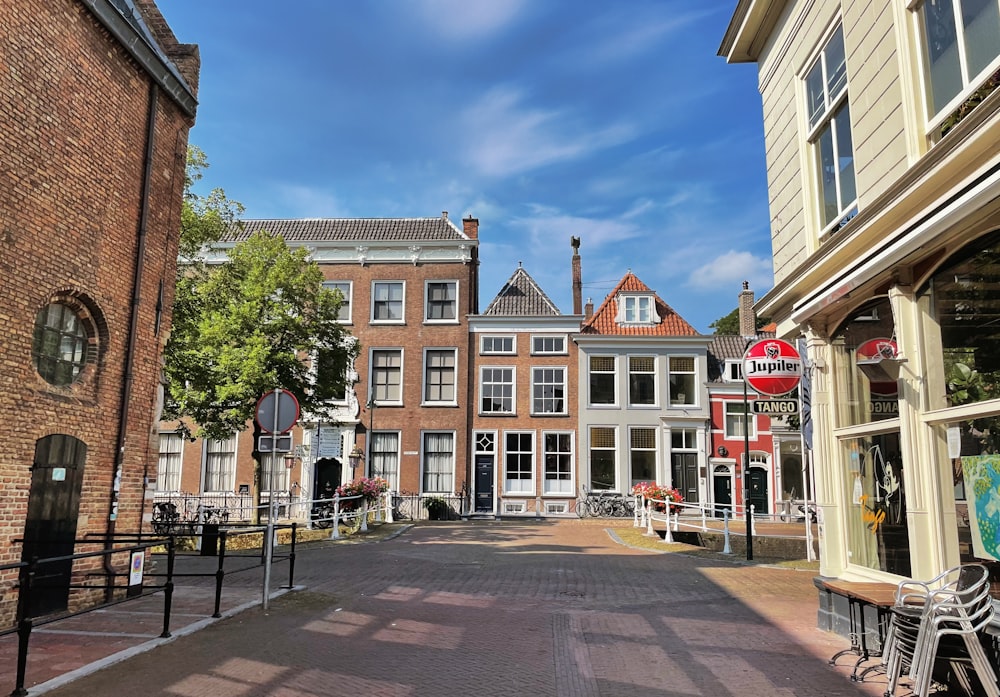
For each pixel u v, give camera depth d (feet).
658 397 95.91
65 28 28.55
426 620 27.76
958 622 17.39
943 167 19.06
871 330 25.49
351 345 70.49
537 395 96.94
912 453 21.99
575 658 22.36
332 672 20.22
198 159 61.98
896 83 23.25
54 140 27.89
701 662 21.91
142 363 33.76
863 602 22.26
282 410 30.63
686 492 94.89
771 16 34.81
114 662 20.75
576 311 102.53
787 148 33.35
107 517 31.12
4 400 25.39
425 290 98.27
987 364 19.12
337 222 105.19
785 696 18.57
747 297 112.78
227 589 34.27
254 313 63.26
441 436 95.50
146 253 34.19
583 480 93.81
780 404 40.01
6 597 25.34
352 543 56.59
